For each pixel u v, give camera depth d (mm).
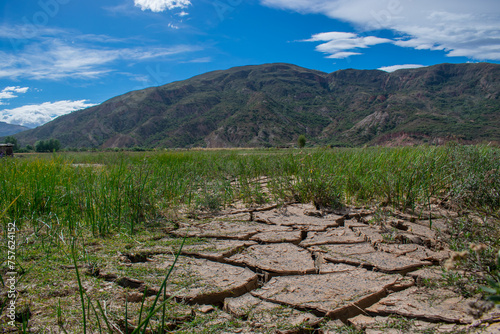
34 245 2939
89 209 3699
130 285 2285
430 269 2502
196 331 1762
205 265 2639
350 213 4180
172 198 5090
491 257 2102
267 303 2090
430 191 4473
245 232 3537
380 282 2320
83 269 2436
